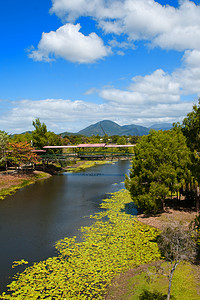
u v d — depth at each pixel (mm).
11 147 59531
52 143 76250
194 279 14094
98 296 13781
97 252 19375
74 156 67000
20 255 19578
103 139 157125
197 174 14586
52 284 15023
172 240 11000
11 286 14906
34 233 24531
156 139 27844
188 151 26328
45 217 29766
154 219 26828
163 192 25250
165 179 25766
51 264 17641
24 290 14406
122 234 23188
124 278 15453
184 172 26391
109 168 80562
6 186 47344
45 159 68438
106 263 17594
